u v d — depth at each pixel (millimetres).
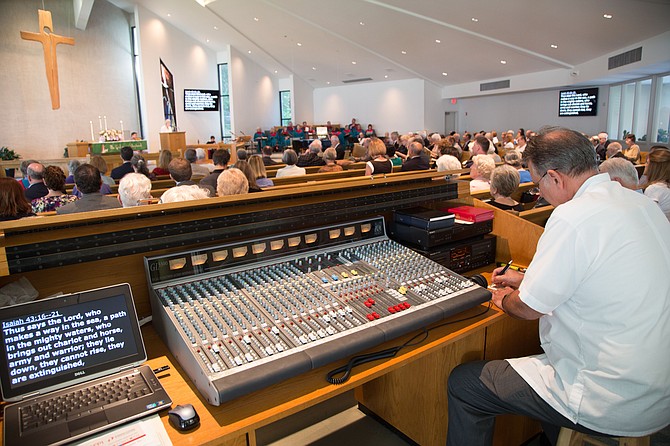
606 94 13383
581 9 7816
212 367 1106
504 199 2324
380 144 4824
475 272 2039
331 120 19953
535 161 1385
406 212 2008
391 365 1317
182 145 11766
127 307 1259
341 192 1838
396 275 1647
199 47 15930
